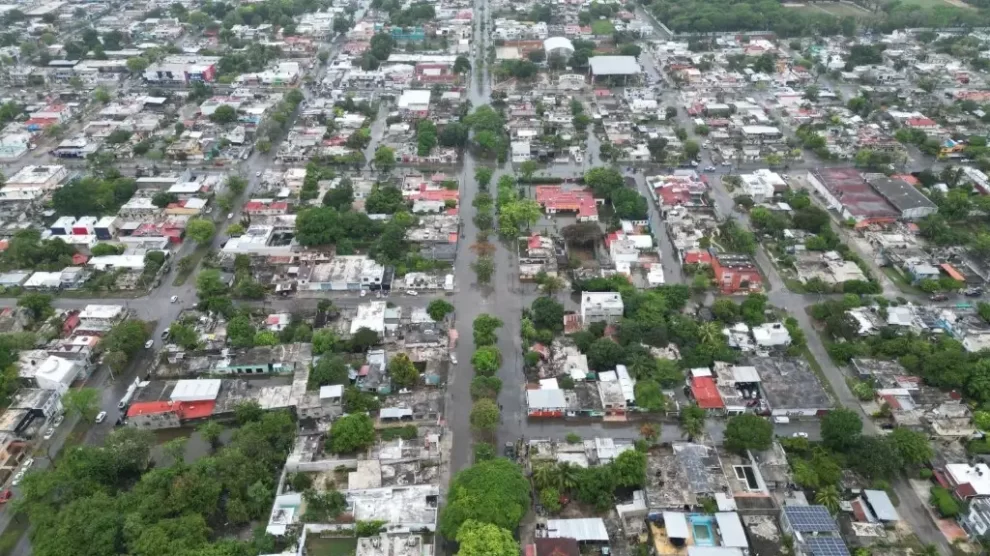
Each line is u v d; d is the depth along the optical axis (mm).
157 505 131625
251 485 139500
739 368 172875
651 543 132125
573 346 182625
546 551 126125
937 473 147125
